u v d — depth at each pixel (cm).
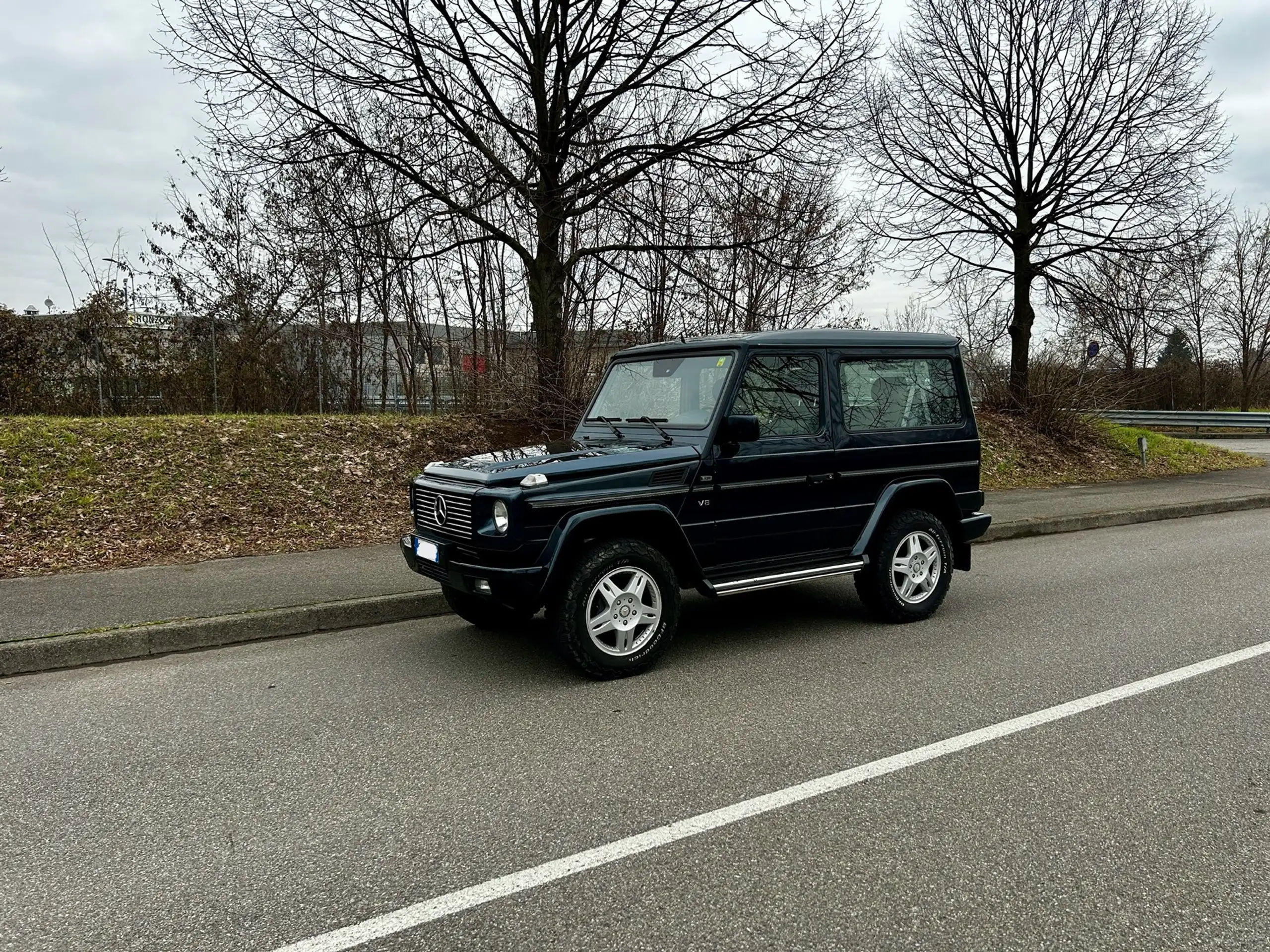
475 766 378
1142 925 257
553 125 1279
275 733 422
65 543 789
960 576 785
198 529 849
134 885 287
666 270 1397
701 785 354
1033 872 285
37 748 408
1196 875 283
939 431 612
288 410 1570
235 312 1584
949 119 1752
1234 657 520
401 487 1024
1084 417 1762
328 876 290
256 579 702
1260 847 301
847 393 570
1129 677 487
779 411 539
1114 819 321
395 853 305
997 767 368
